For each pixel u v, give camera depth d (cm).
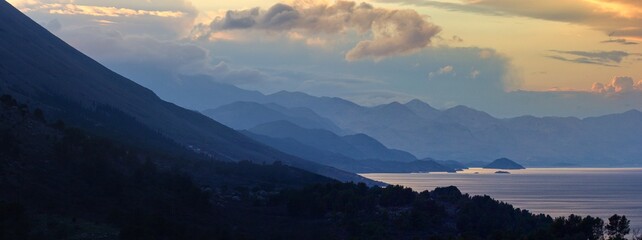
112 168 15412
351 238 14075
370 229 14725
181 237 11900
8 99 16188
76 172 14138
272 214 16488
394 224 15438
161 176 16638
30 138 14850
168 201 14612
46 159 14150
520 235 14200
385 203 17575
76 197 12900
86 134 18812
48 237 10675
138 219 12238
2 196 11788
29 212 11500
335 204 16925
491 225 15462
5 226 10469
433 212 16412
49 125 16400
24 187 12469
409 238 14575
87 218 11962
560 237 13862
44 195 12419
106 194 13662
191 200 15150
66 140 15475
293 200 16612
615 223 14425
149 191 14862
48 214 11675
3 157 13262
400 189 18062
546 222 16650
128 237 11081
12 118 15388
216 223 14188
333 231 15012
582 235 13700
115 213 12362
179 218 13688
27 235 10512
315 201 16712
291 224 15475
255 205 17550
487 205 16962
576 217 14412
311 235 14325
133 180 15275
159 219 12081
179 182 16138
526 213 17462
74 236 10925
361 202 16912
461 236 14100
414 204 16975
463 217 15750
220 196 17888
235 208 16575
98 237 10975
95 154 15612
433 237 13838
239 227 14350
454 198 18138
